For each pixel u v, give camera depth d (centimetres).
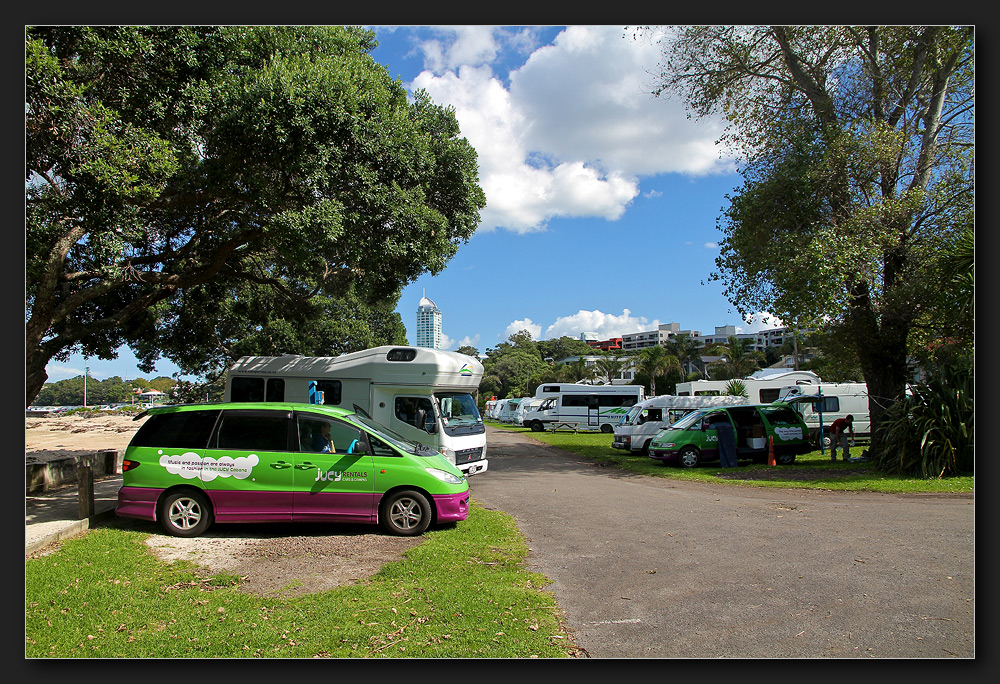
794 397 2233
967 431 1252
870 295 1596
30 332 986
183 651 430
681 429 1681
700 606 518
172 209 1215
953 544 705
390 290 1272
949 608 505
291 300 1798
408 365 1293
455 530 800
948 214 1466
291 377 1325
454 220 1311
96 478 1303
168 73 1012
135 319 1489
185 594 545
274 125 933
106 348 1491
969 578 579
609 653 429
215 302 1691
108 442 2648
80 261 1293
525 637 450
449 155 1284
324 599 531
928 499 1032
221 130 960
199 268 1206
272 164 993
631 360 6575
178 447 786
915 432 1297
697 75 1789
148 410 802
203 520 772
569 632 466
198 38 1005
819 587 561
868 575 593
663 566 639
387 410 1280
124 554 674
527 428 4375
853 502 1012
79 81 938
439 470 802
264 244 1384
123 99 972
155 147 920
